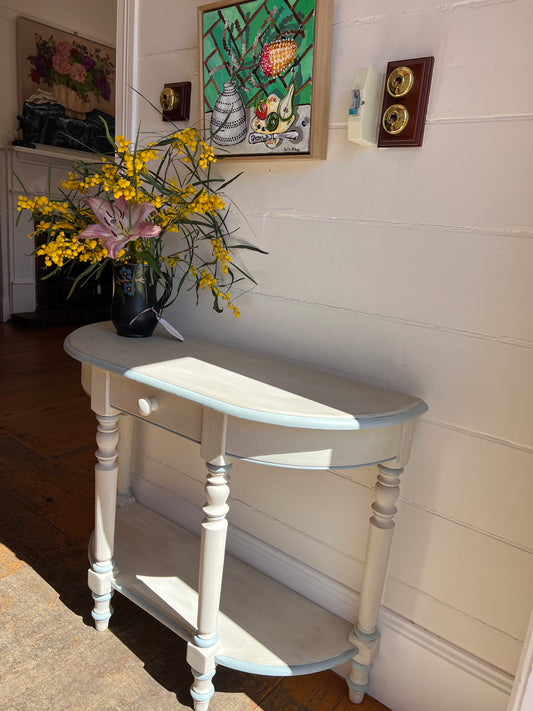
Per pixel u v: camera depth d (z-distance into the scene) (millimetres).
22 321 5344
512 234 1162
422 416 1351
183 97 1710
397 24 1257
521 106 1116
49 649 1537
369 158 1351
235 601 1555
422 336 1325
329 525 1565
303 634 1452
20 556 1918
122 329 1649
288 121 1437
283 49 1403
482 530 1291
